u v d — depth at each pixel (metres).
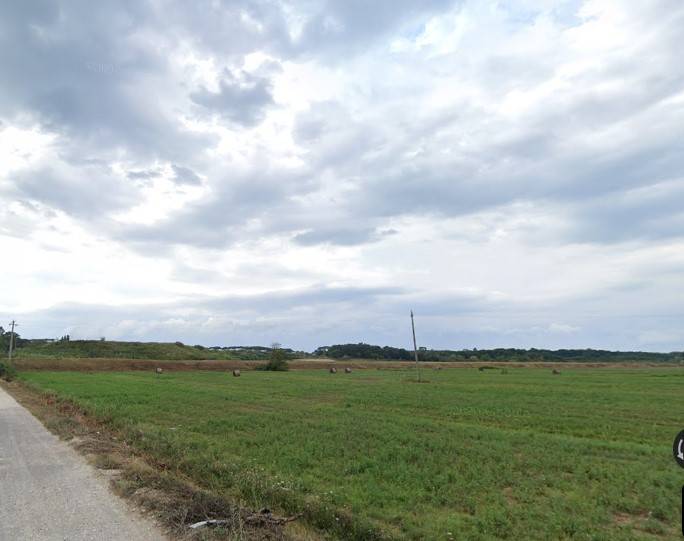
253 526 8.20
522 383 55.12
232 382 57.97
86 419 23.23
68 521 8.52
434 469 13.68
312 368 109.94
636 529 9.34
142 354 141.12
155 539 7.62
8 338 142.25
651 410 28.89
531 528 9.16
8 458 14.22
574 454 15.80
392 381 60.28
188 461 13.23
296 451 16.06
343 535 8.40
